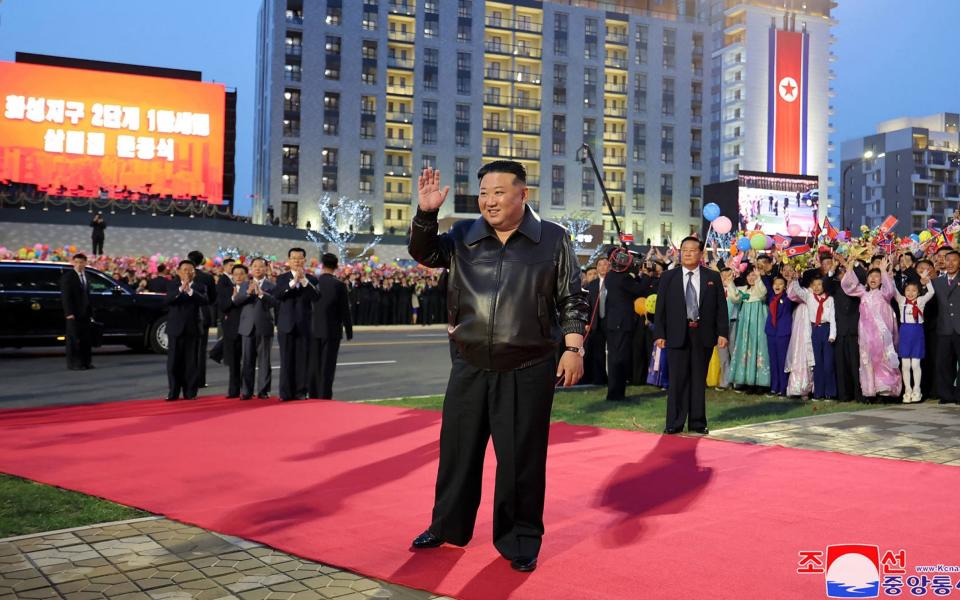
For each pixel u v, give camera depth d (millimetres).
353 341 18984
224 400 8906
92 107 46250
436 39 59000
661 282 6945
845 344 9273
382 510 3986
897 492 4406
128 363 13219
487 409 3340
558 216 62281
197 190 48031
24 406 8477
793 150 74625
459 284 3332
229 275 14133
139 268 22234
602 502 4191
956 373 9055
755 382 10047
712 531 3625
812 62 75562
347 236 51469
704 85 67625
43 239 36750
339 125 56250
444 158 59156
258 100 66812
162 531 3648
